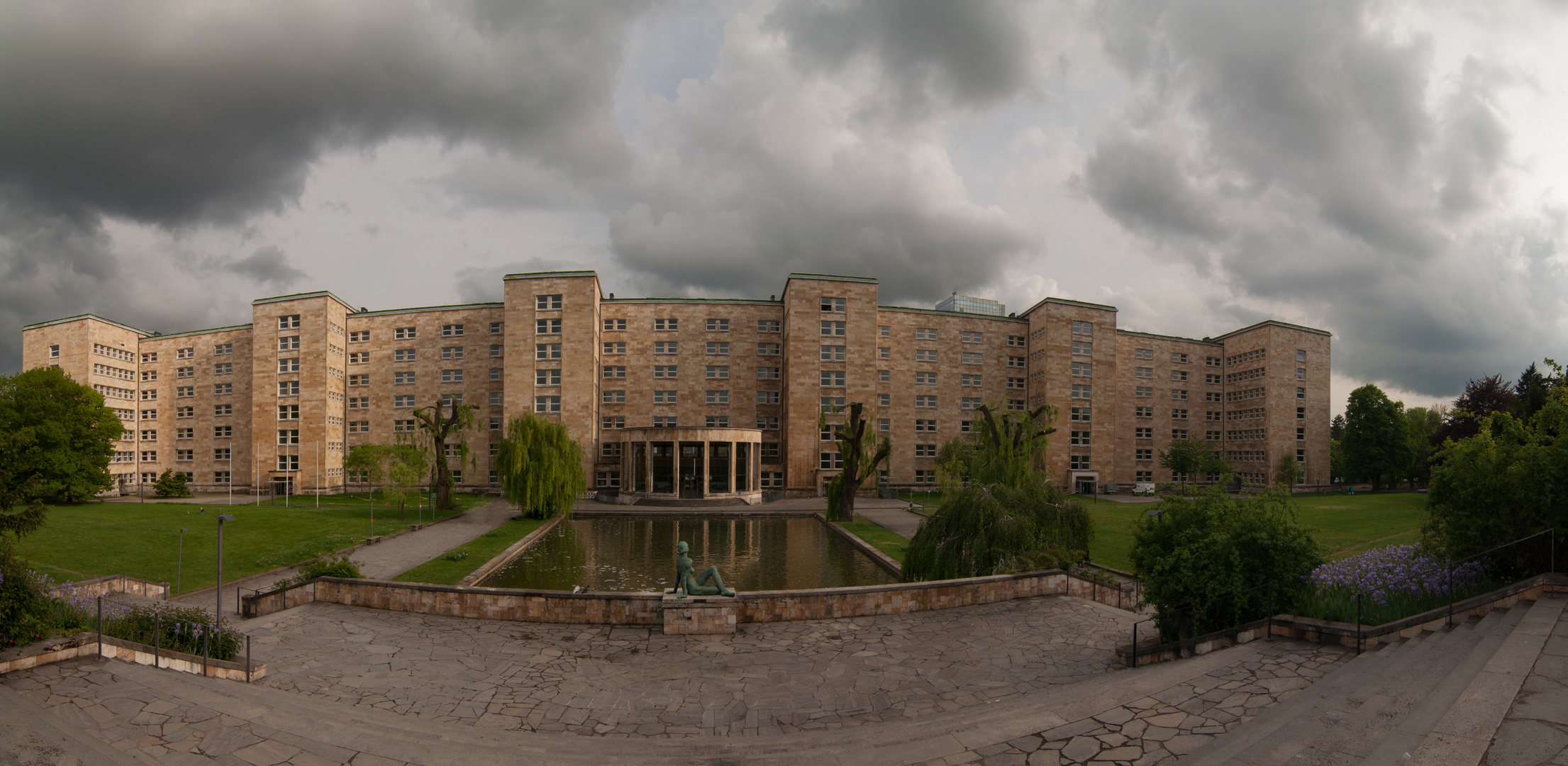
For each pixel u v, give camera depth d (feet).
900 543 123.44
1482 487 50.19
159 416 262.67
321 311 238.89
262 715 32.53
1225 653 39.65
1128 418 276.82
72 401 180.75
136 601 68.44
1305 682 33.47
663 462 234.79
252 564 96.32
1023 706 34.81
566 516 168.66
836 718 37.19
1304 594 45.01
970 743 28.27
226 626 49.03
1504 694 24.61
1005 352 267.18
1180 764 24.66
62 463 170.60
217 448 257.75
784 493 233.14
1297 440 268.82
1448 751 20.51
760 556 116.47
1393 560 54.54
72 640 39.24
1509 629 34.94
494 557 106.42
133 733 29.40
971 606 63.36
